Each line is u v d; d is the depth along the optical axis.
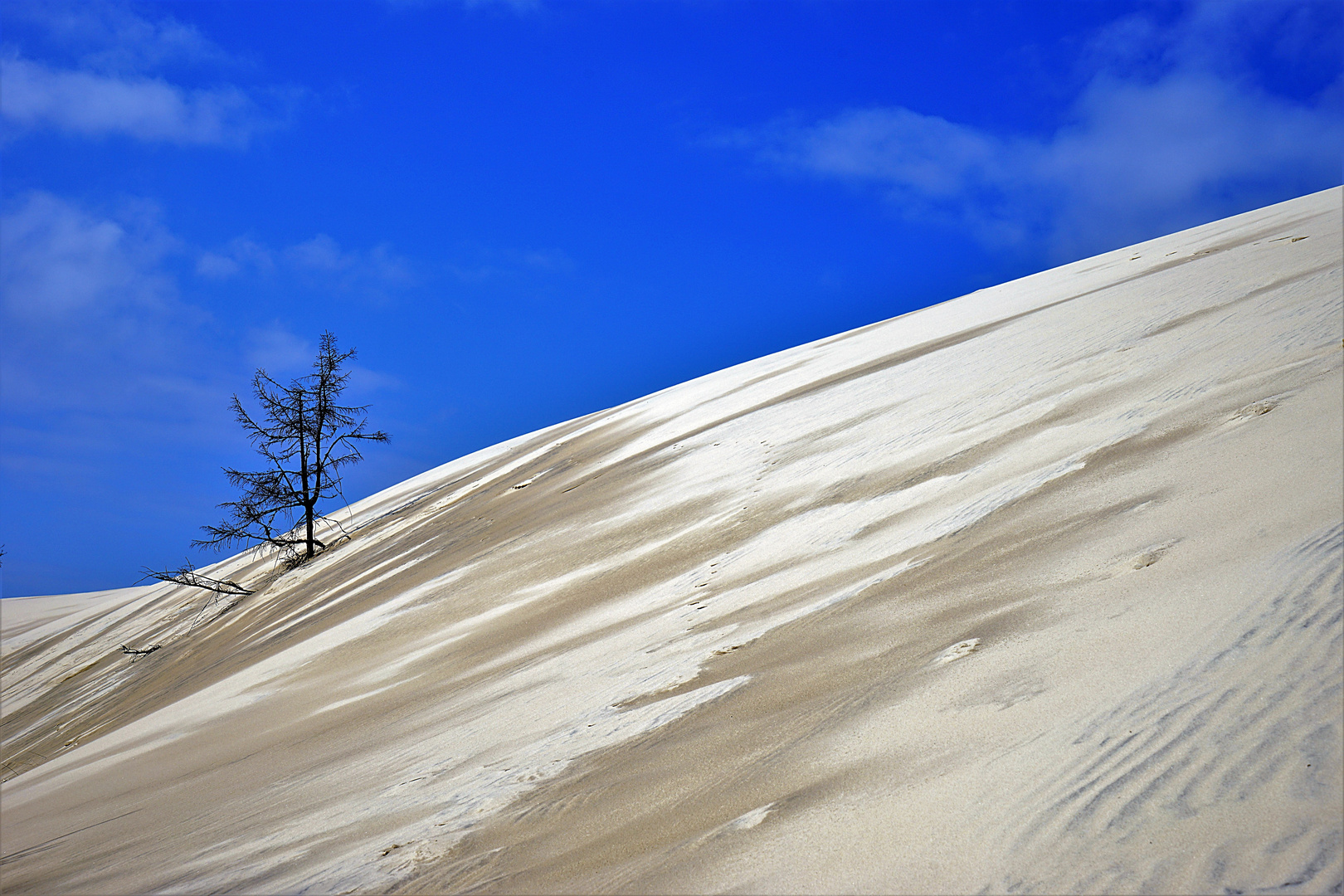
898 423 16.36
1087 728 3.77
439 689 10.93
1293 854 2.60
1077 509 7.42
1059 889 2.82
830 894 3.24
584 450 32.69
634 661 8.61
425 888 4.70
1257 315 12.39
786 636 7.30
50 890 7.59
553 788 5.63
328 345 38.50
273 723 12.84
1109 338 15.66
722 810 4.37
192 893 6.01
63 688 35.41
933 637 5.83
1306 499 5.51
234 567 47.28
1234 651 3.98
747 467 18.31
